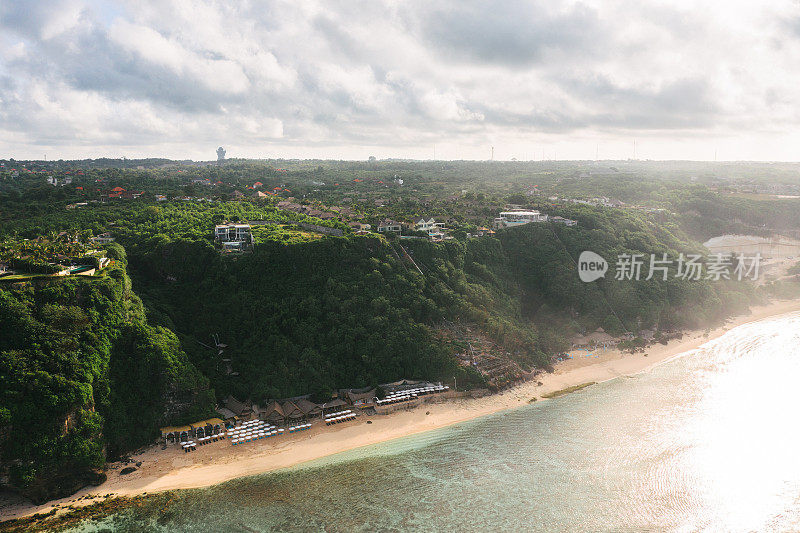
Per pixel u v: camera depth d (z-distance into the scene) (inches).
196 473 3467.0
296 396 4407.0
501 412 4335.6
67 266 4160.9
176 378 3966.5
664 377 4958.2
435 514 2952.8
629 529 2797.7
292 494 3198.8
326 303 5004.9
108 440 3590.1
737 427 3902.6
